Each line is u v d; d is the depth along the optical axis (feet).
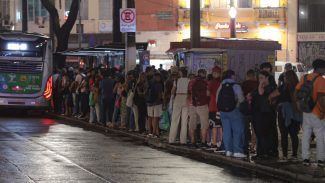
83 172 47.09
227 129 55.47
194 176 46.65
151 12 184.85
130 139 74.18
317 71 48.60
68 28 135.74
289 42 176.96
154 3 184.55
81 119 98.84
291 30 176.65
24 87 108.88
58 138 72.13
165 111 72.13
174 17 183.21
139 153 60.64
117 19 107.24
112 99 87.45
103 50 108.88
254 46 82.48
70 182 42.50
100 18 195.93
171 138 66.13
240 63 81.92
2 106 108.06
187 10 182.09
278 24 177.58
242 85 58.08
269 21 177.58
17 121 98.32
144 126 77.92
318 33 174.09
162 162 54.34
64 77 109.19
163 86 73.36
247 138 56.49
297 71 146.30
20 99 108.68
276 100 52.95
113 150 62.39
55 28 136.15
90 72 96.99
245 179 45.80
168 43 183.93
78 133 79.66
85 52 116.57
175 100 65.57
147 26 185.47
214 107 61.05
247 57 82.23
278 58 177.47
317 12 174.70
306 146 49.78
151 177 45.65
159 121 73.31
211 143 62.85
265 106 53.11
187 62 79.25
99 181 43.21
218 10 181.78
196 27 79.87
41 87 109.60
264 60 83.30
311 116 48.65
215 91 60.95
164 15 183.73
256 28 179.11
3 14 209.67
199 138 67.36
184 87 65.26
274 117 54.03
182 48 84.79
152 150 63.52
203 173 48.34
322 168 48.60
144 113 77.46
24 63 108.68
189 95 64.34
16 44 108.37
